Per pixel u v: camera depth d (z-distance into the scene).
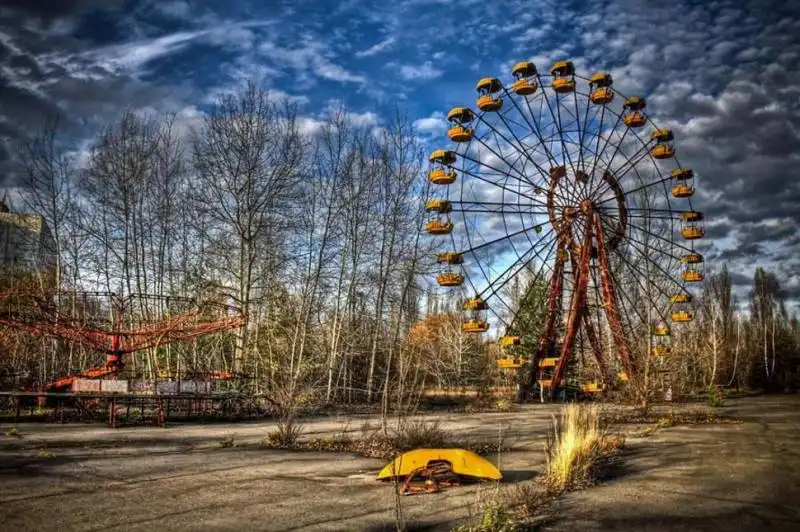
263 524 7.42
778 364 60.59
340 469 11.24
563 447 11.07
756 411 28.23
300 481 10.08
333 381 36.78
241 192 33.47
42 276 34.12
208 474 10.61
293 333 35.47
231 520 7.58
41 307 21.66
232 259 35.03
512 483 10.03
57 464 11.16
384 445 13.77
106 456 12.27
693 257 38.69
